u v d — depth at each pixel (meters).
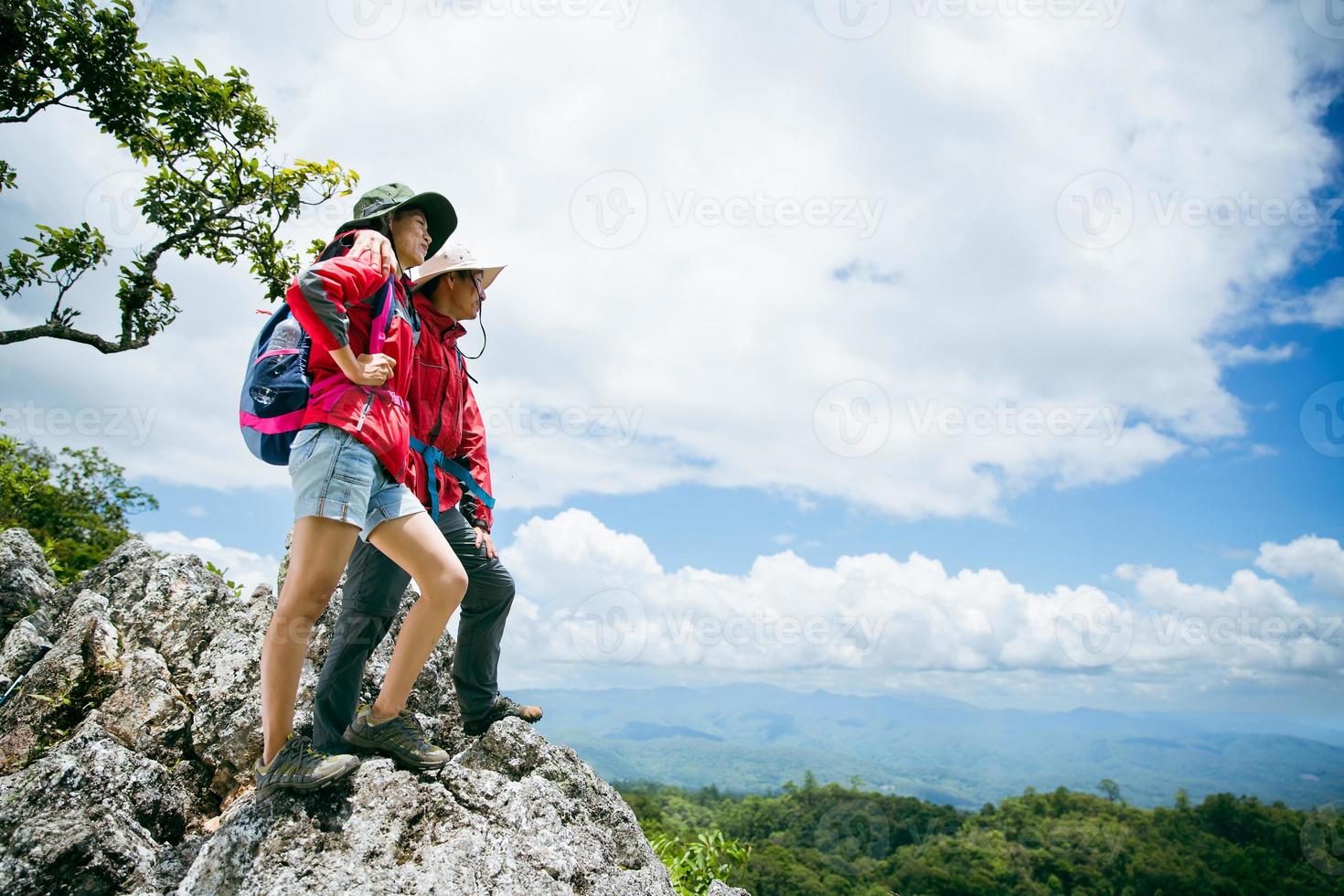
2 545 5.74
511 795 3.07
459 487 3.70
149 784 3.51
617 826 3.94
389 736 2.98
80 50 8.70
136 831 3.30
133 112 9.23
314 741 3.10
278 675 2.63
